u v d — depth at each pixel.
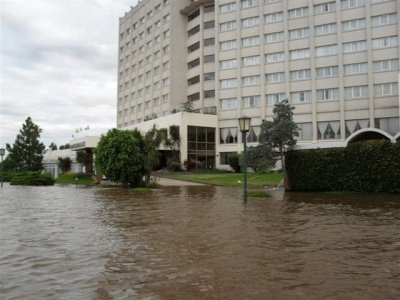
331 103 52.34
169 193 24.70
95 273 6.23
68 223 11.66
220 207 15.92
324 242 8.60
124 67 87.56
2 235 9.62
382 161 22.31
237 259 7.09
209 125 58.41
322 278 5.91
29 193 26.05
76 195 23.77
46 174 42.50
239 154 51.12
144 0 79.38
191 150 56.38
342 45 51.97
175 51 69.75
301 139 53.88
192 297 5.09
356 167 23.25
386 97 49.25
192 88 68.31
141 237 9.27
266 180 34.41
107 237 9.30
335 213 13.77
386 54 49.50
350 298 5.05
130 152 31.31
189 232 9.91
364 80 50.62
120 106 89.19
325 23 53.12
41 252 7.73
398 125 48.50
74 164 65.69
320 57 53.34
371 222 11.56
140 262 6.91
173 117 57.25
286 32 55.47
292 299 5.01
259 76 57.50
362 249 7.90
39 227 10.91
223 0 60.56
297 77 54.88
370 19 50.44
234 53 59.31
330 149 24.38
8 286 5.57
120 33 89.81
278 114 31.23
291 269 6.41
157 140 33.00
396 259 7.07
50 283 5.70
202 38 65.38
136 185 32.03
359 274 6.12
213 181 36.81
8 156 67.62
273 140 30.75
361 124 50.66
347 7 51.97
